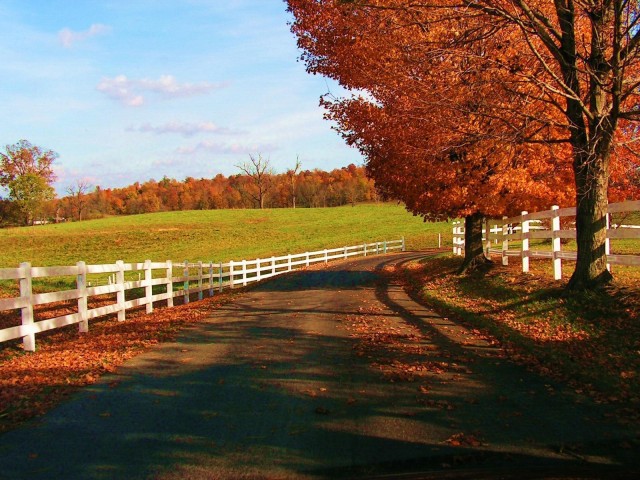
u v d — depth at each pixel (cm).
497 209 1647
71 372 802
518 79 1224
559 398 661
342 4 1295
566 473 451
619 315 910
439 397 662
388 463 473
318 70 1809
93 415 614
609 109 1070
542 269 1485
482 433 544
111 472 462
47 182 8644
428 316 1291
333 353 905
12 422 592
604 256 1067
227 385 726
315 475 451
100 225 7262
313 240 5472
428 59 1203
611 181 1477
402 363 830
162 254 4784
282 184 11962
